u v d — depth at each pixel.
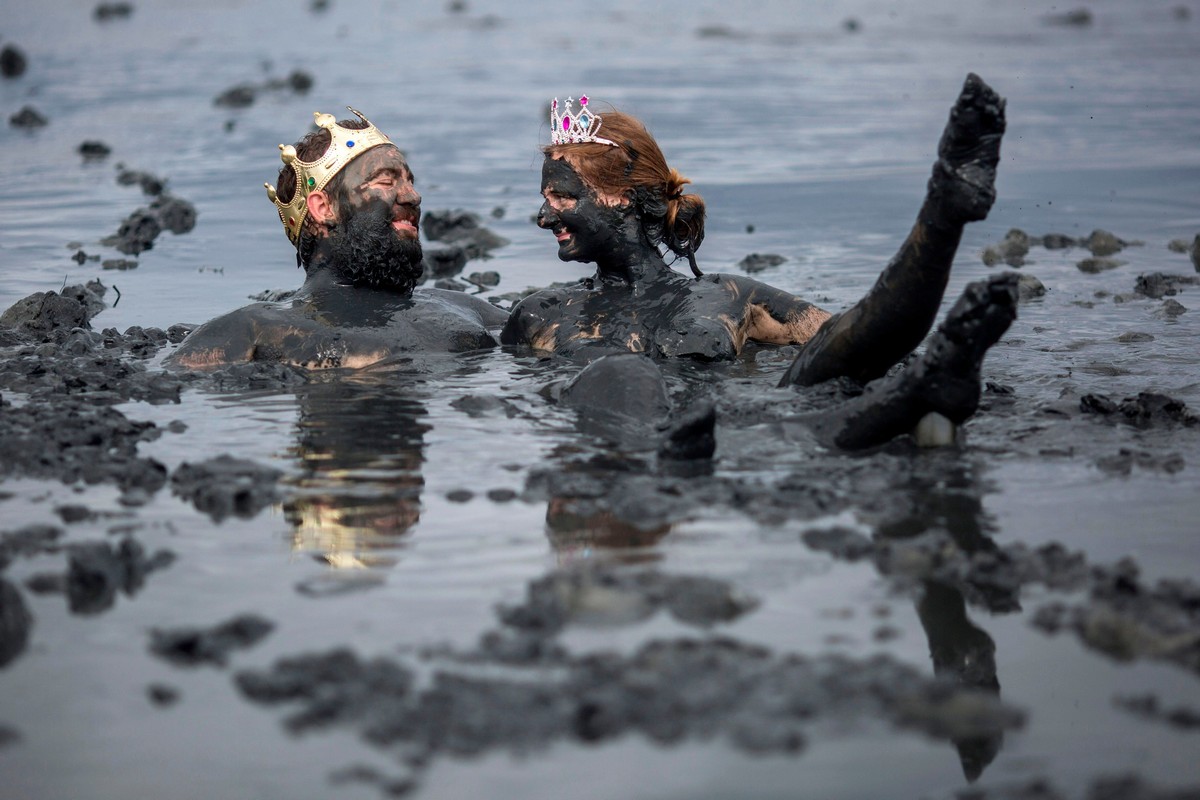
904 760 4.21
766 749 4.27
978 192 6.94
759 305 9.63
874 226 15.28
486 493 6.54
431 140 21.00
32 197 17.17
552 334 9.64
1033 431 7.33
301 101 24.73
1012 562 5.50
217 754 4.30
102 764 4.25
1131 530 5.88
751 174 18.27
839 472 6.72
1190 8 42.00
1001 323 6.67
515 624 5.08
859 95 25.12
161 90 26.31
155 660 4.89
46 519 6.28
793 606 5.21
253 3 45.72
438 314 9.96
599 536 5.92
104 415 7.79
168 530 6.13
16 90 26.42
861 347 7.75
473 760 4.24
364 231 10.00
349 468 6.99
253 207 16.66
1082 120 21.83
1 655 4.93
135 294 12.41
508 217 16.17
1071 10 41.84
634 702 4.51
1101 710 4.46
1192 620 4.95
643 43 33.81
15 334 10.39
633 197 9.47
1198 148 19.23
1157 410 7.52
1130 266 12.91
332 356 9.38
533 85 26.44
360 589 5.43
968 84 6.81
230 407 8.28
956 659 4.82
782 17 40.62
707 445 6.97
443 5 45.06
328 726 4.44
